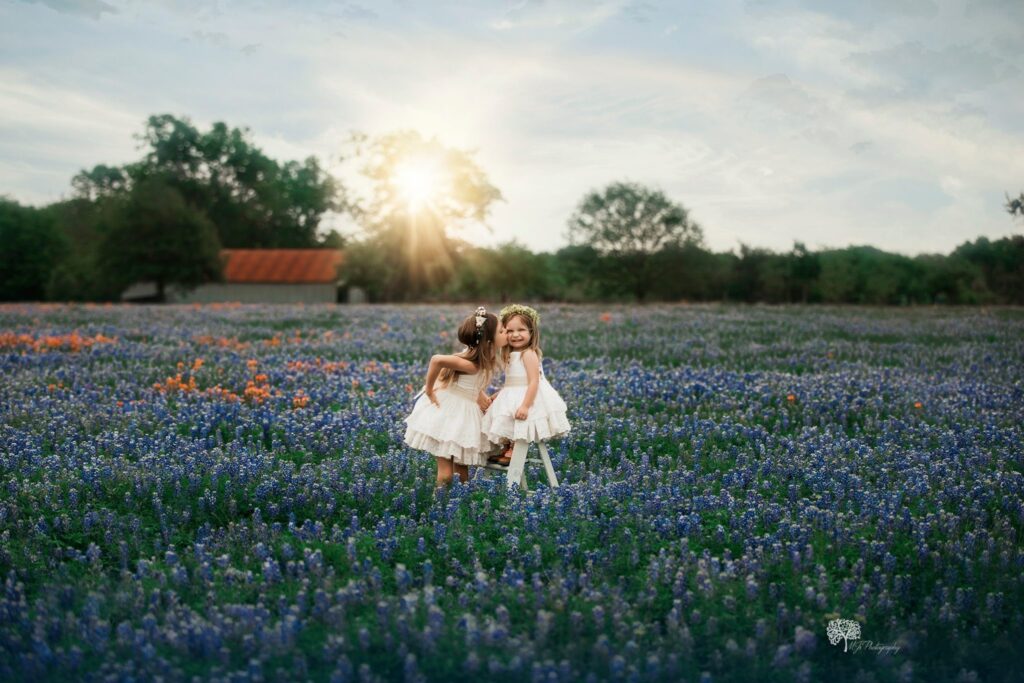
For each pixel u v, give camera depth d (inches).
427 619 169.6
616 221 2434.8
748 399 429.4
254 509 252.1
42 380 481.1
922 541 211.9
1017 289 1535.4
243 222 4379.9
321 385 472.7
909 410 399.9
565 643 166.2
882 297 1807.3
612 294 2524.6
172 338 768.3
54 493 254.7
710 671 159.6
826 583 189.0
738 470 284.8
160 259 2812.5
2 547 212.5
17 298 2721.5
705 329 928.3
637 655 159.8
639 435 338.6
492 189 2994.6
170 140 4202.8
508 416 258.5
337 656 158.1
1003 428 358.6
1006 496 253.1
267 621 170.6
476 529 227.1
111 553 219.1
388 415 371.9
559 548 210.5
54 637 169.8
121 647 161.8
